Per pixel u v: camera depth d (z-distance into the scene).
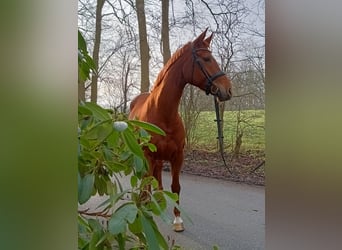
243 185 1.79
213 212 1.76
